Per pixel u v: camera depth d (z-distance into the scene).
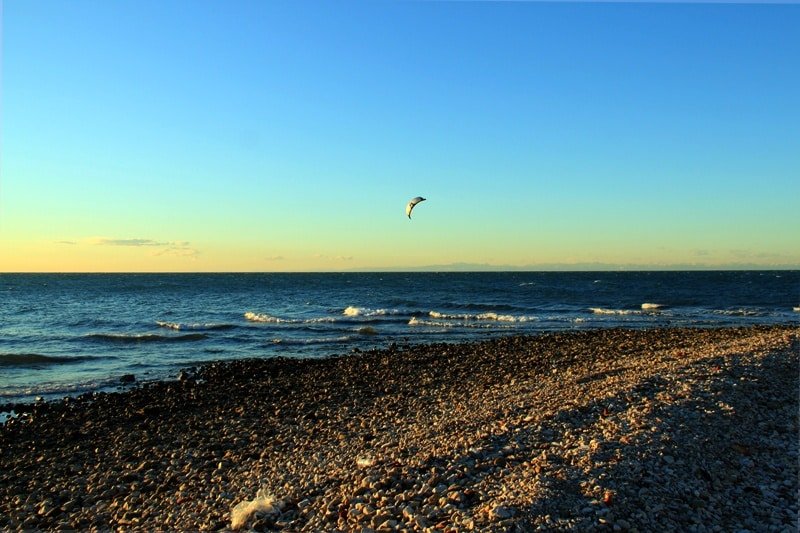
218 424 14.79
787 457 9.16
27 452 13.30
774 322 41.03
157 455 12.37
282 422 14.54
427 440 10.33
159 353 28.59
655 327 38.16
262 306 58.06
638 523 6.84
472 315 45.81
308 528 7.24
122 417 15.97
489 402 13.78
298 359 25.59
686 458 8.66
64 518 9.16
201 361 25.94
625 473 7.98
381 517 7.13
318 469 9.73
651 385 12.64
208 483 10.11
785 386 13.10
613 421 10.15
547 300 64.00
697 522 7.04
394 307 55.81
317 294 79.12
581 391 13.02
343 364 23.55
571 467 8.16
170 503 9.23
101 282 136.88
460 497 7.47
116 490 10.18
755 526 7.02
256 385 19.73
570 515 6.88
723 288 88.19
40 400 18.47
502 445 9.38
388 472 8.52
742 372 13.85
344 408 15.66
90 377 22.44
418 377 20.00
